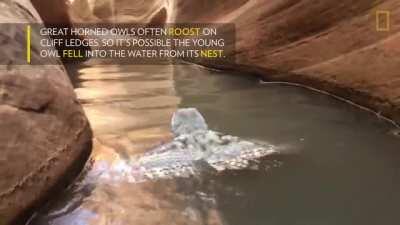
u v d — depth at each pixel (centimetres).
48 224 274
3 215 255
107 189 319
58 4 986
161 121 477
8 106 294
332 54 552
